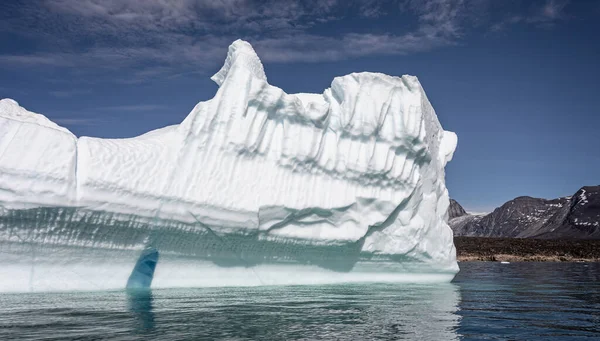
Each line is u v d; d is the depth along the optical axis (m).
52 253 11.50
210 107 13.97
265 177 14.77
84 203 11.25
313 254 16.09
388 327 9.49
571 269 33.03
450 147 21.14
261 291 13.94
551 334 9.11
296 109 15.22
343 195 16.23
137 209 12.07
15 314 9.39
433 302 13.03
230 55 16.48
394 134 17.03
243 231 13.91
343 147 16.52
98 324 8.80
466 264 41.69
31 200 10.55
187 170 13.26
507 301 13.77
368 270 17.88
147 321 9.22
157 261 13.23
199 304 11.23
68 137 11.52
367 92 16.78
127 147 12.59
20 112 13.91
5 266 11.11
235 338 8.24
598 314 11.43
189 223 12.98
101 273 12.38
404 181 17.34
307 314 10.58
